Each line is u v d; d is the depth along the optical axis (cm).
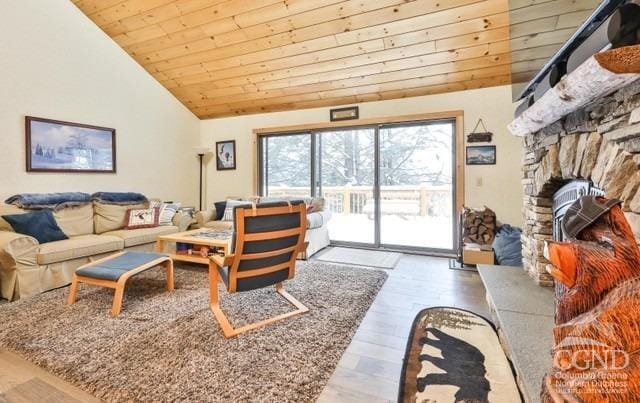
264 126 517
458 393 140
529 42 202
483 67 352
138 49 429
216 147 561
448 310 231
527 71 207
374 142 448
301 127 488
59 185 369
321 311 233
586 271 82
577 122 157
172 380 153
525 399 125
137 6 359
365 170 458
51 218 321
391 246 445
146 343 187
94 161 403
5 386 152
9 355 178
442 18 300
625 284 76
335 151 477
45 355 176
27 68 337
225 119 551
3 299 267
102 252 330
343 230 477
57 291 279
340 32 337
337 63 382
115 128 427
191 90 494
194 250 342
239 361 169
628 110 117
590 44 124
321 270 340
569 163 168
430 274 330
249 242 202
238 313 229
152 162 483
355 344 191
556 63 164
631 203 119
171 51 420
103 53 409
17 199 320
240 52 394
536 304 188
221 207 484
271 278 225
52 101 359
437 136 417
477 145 384
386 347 188
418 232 436
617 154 127
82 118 389
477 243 354
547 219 219
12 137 328
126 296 266
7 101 323
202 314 228
